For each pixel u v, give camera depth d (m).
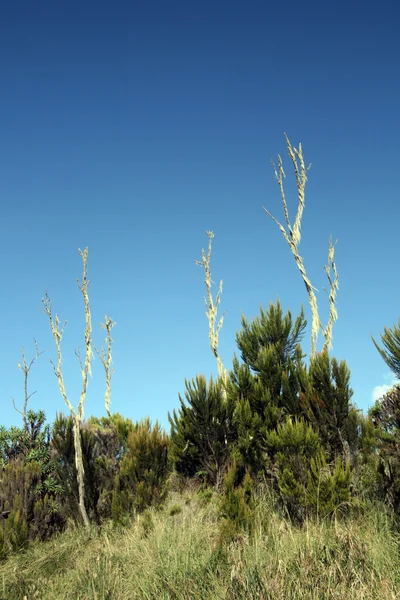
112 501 11.41
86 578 7.22
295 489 9.00
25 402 15.61
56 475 12.62
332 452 10.07
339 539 6.72
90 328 12.98
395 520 8.12
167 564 7.27
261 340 12.31
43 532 11.25
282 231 13.41
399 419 9.88
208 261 16.86
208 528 9.02
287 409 10.92
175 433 12.15
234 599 5.72
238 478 10.75
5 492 11.80
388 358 10.34
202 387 11.73
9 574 8.43
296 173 13.73
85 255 13.56
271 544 7.53
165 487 11.62
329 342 12.79
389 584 5.47
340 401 10.08
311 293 12.86
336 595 5.28
